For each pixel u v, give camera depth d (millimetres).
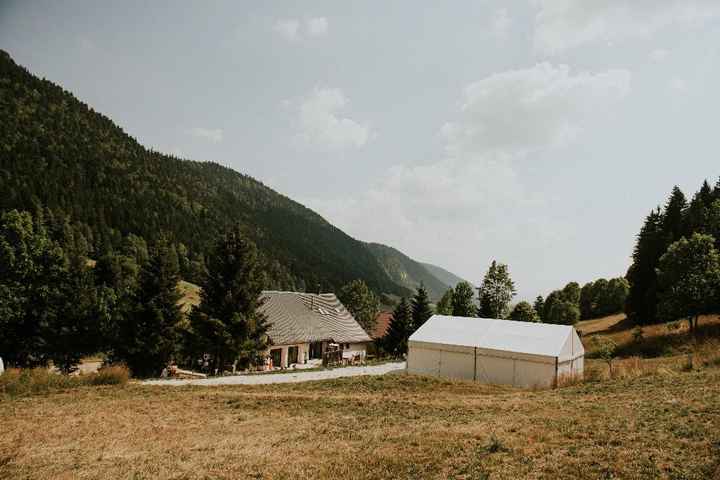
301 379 26453
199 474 9047
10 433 12672
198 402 17188
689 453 8539
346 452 10164
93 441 11898
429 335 31188
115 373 21734
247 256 34812
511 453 9352
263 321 35000
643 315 53281
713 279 35562
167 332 35125
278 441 11531
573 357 28906
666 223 60906
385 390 20828
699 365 21094
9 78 186500
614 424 10969
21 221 43906
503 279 57719
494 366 28016
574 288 78812
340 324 50500
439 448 10047
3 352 37906
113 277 51250
